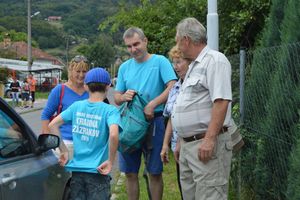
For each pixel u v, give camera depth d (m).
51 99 5.40
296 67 4.57
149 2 12.71
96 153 4.50
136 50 5.46
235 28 8.94
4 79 38.06
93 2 108.62
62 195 4.60
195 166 4.28
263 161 5.44
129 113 5.35
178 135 4.44
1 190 3.26
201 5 9.59
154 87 5.52
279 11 5.80
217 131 4.07
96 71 4.57
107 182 4.59
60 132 5.03
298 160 4.27
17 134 4.03
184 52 4.27
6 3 105.56
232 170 6.56
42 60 86.56
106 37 87.44
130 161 5.68
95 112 4.52
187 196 4.56
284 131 4.82
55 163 4.46
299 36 4.84
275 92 5.05
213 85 4.08
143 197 7.05
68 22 107.50
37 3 110.06
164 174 8.61
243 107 6.21
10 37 94.06
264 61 5.50
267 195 5.45
